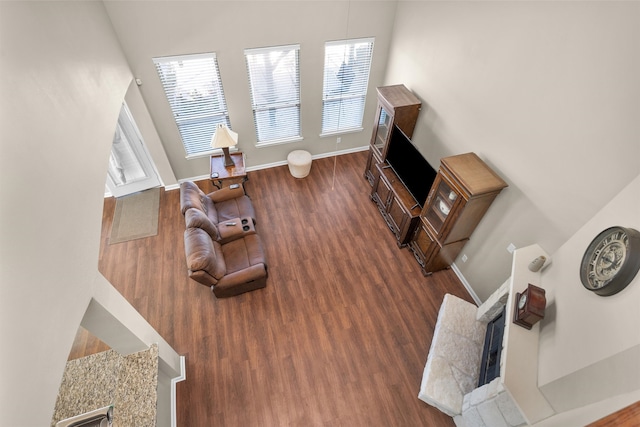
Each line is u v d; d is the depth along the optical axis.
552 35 2.53
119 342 2.62
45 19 2.22
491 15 3.06
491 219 3.58
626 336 1.72
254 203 5.39
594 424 0.91
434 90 4.17
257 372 3.49
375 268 4.52
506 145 3.20
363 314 4.01
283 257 4.60
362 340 3.77
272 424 3.16
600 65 2.23
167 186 5.56
